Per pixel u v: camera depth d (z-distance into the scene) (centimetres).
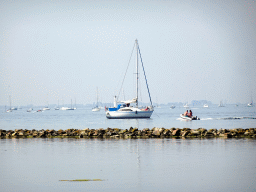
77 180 4669
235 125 17525
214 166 5478
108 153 6831
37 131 11394
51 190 4219
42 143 8619
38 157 6391
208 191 4153
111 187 4331
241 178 4728
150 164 5675
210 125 17588
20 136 10656
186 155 6500
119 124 19262
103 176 4884
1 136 10694
